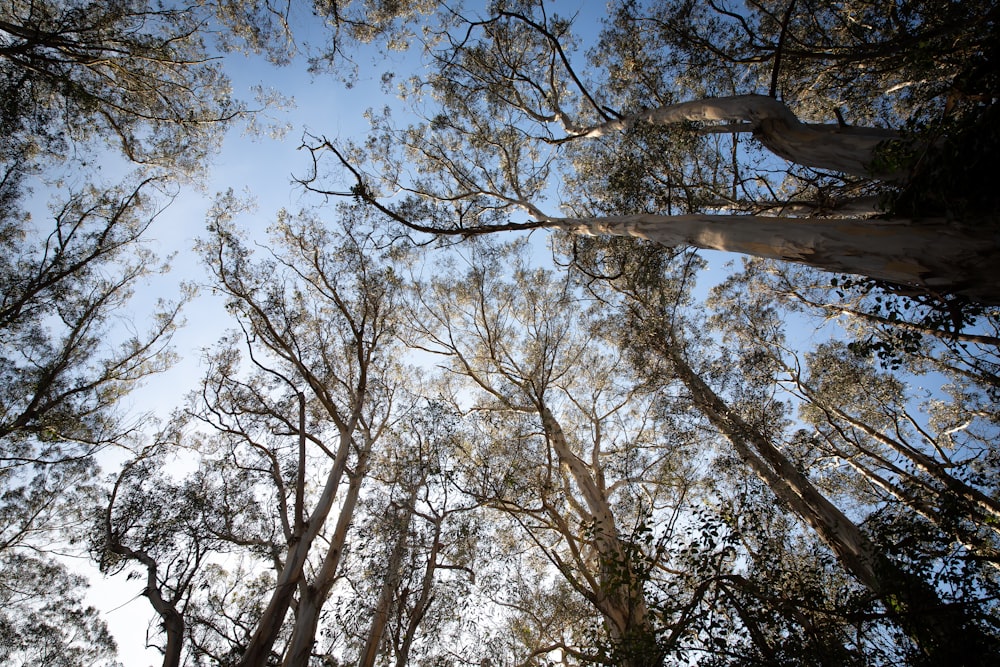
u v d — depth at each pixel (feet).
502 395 43.09
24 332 41.11
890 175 19.51
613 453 45.65
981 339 22.40
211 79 44.68
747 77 38.04
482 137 43.70
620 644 19.13
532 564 41.45
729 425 34.71
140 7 38.11
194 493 35.53
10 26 32.19
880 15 30.17
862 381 42.68
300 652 26.84
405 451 38.81
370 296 42.19
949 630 16.42
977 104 17.92
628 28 39.93
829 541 26.30
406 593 30.81
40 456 41.37
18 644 41.98
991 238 14.88
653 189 34.14
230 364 40.88
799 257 19.36
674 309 38.40
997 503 23.21
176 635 28.48
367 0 41.98
